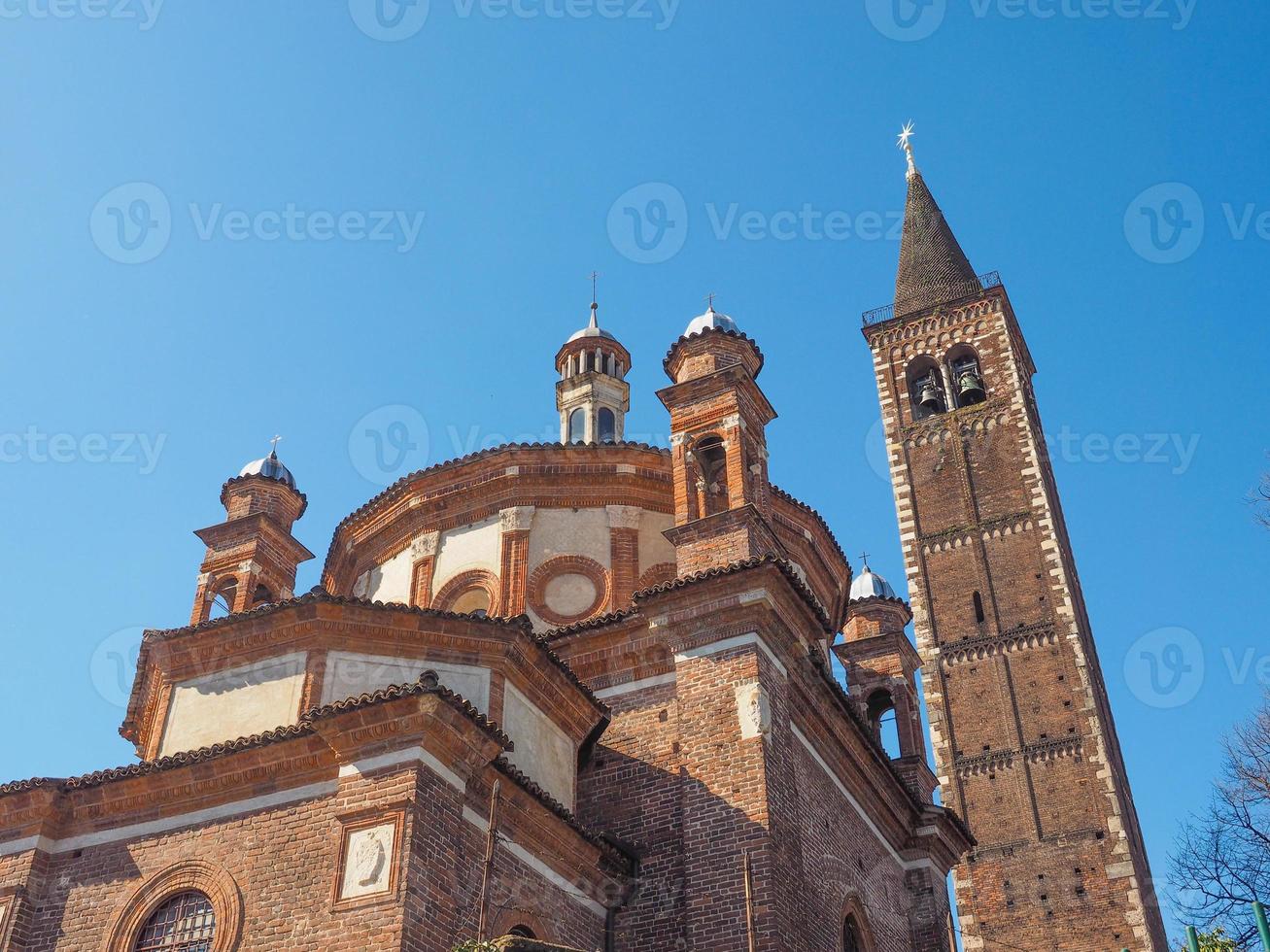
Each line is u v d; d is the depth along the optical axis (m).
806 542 37.47
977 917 53.59
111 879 22.12
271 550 34.44
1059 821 54.62
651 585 33.16
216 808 22.02
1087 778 55.25
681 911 24.44
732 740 24.64
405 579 34.75
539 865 22.78
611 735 27.41
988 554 64.19
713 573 26.12
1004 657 60.38
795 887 23.75
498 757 21.69
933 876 32.78
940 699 60.38
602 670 28.27
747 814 23.70
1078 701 57.59
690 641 26.23
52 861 22.81
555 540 33.66
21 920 21.94
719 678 25.48
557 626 32.25
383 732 20.53
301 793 21.34
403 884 19.03
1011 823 55.44
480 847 21.02
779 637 26.38
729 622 25.95
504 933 21.08
